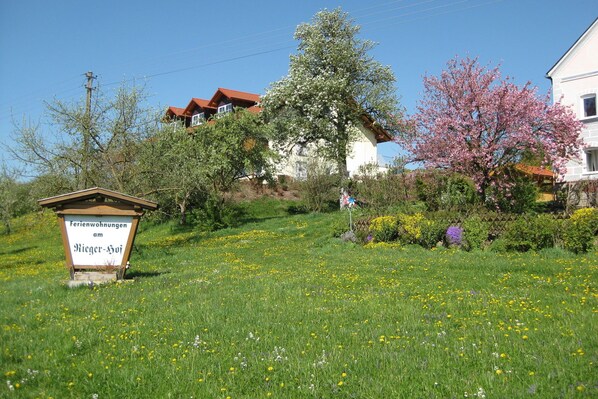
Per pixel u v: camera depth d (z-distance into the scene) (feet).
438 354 19.97
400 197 86.79
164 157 80.84
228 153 119.55
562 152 76.89
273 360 20.16
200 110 193.06
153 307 32.09
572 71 89.25
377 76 124.77
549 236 52.85
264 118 129.29
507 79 76.13
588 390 15.43
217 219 112.68
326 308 29.63
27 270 64.95
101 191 45.24
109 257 45.98
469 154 74.84
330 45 123.85
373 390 16.62
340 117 124.26
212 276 46.96
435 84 81.05
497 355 19.12
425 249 61.26
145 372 19.34
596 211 51.65
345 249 66.90
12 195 128.57
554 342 20.40
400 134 101.60
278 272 48.14
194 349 22.18
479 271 42.63
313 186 123.65
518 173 79.71
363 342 22.44
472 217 60.75
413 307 29.04
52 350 22.54
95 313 30.53
